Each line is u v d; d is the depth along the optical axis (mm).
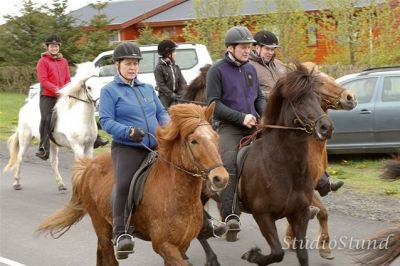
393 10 22094
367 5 21797
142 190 5348
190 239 5246
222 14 24938
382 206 9422
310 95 5996
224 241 8156
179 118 5059
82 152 10438
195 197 5141
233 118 6527
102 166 5895
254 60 7508
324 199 9883
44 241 8227
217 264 6926
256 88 6906
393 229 5426
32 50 29016
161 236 5176
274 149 6152
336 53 22547
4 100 25891
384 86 12555
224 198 6488
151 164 5473
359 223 8609
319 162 6934
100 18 28281
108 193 5641
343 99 7082
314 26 24766
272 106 6250
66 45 27203
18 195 10922
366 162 12719
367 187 10602
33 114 11250
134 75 5629
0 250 7855
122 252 5367
